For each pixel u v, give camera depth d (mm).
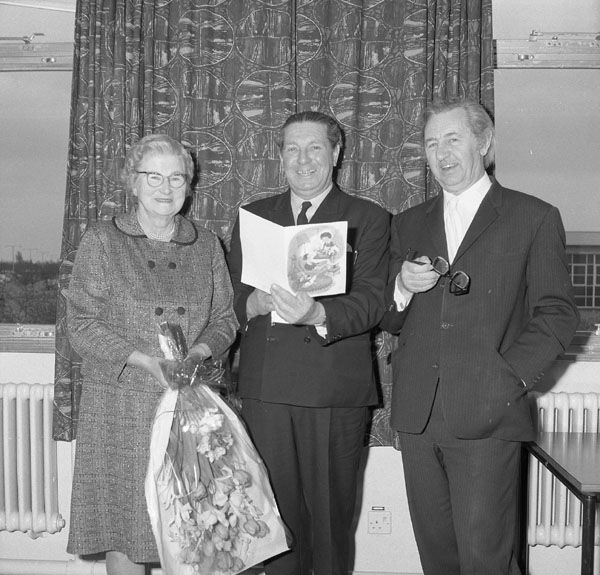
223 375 2195
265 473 1945
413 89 2355
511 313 1768
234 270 2164
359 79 2398
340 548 2041
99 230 1950
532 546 2588
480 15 2367
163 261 1962
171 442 1818
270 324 2031
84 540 1881
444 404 1758
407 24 2355
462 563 1777
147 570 2510
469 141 1802
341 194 2115
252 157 2422
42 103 2789
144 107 2441
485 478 1748
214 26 2432
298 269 1780
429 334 1820
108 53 2432
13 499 2578
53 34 2760
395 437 2416
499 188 1853
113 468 1883
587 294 2654
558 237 1773
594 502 1683
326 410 1980
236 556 1836
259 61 2404
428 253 1863
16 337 2701
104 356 1852
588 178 2680
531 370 1725
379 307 1976
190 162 1995
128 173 1975
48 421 2559
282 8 2396
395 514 2596
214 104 2436
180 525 1786
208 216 2439
